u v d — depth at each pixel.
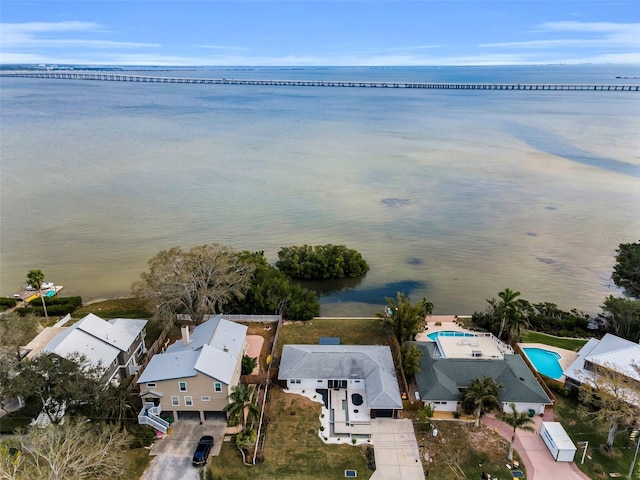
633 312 54.00
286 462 36.44
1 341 43.50
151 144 174.12
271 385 45.47
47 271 75.06
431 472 35.72
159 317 50.62
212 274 54.22
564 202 114.69
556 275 77.50
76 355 38.84
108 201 109.62
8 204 106.12
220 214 102.88
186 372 39.19
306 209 106.94
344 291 71.12
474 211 107.88
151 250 83.69
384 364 45.97
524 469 36.12
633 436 38.97
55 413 35.91
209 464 35.94
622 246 80.81
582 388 40.50
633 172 142.62
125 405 38.31
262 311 59.00
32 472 31.55
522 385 42.50
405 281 74.50
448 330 56.91
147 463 36.12
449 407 42.19
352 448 38.00
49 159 146.25
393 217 103.19
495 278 76.00
